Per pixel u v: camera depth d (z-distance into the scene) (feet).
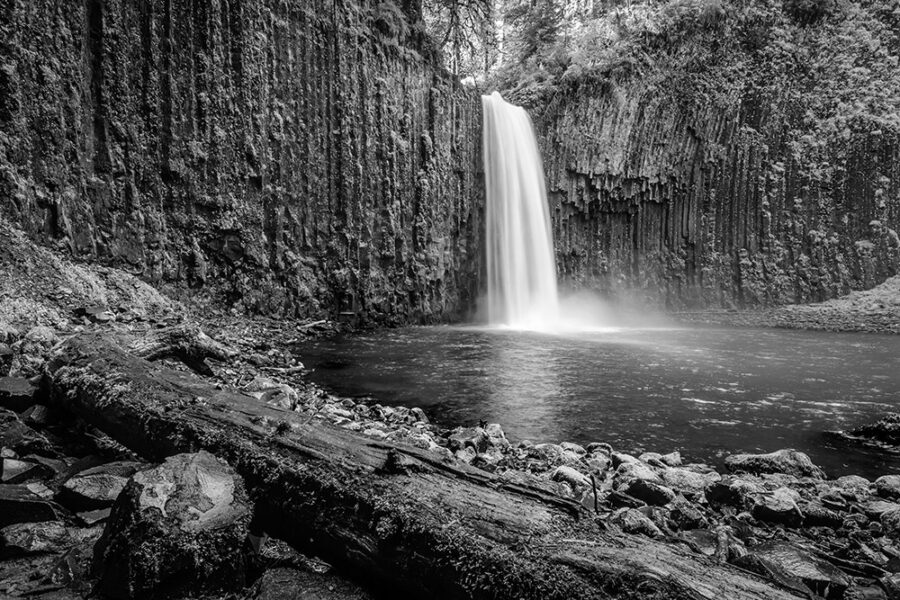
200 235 53.31
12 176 38.19
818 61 101.96
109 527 7.55
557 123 93.81
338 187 65.98
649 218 101.71
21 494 9.69
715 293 101.50
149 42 48.96
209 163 53.83
